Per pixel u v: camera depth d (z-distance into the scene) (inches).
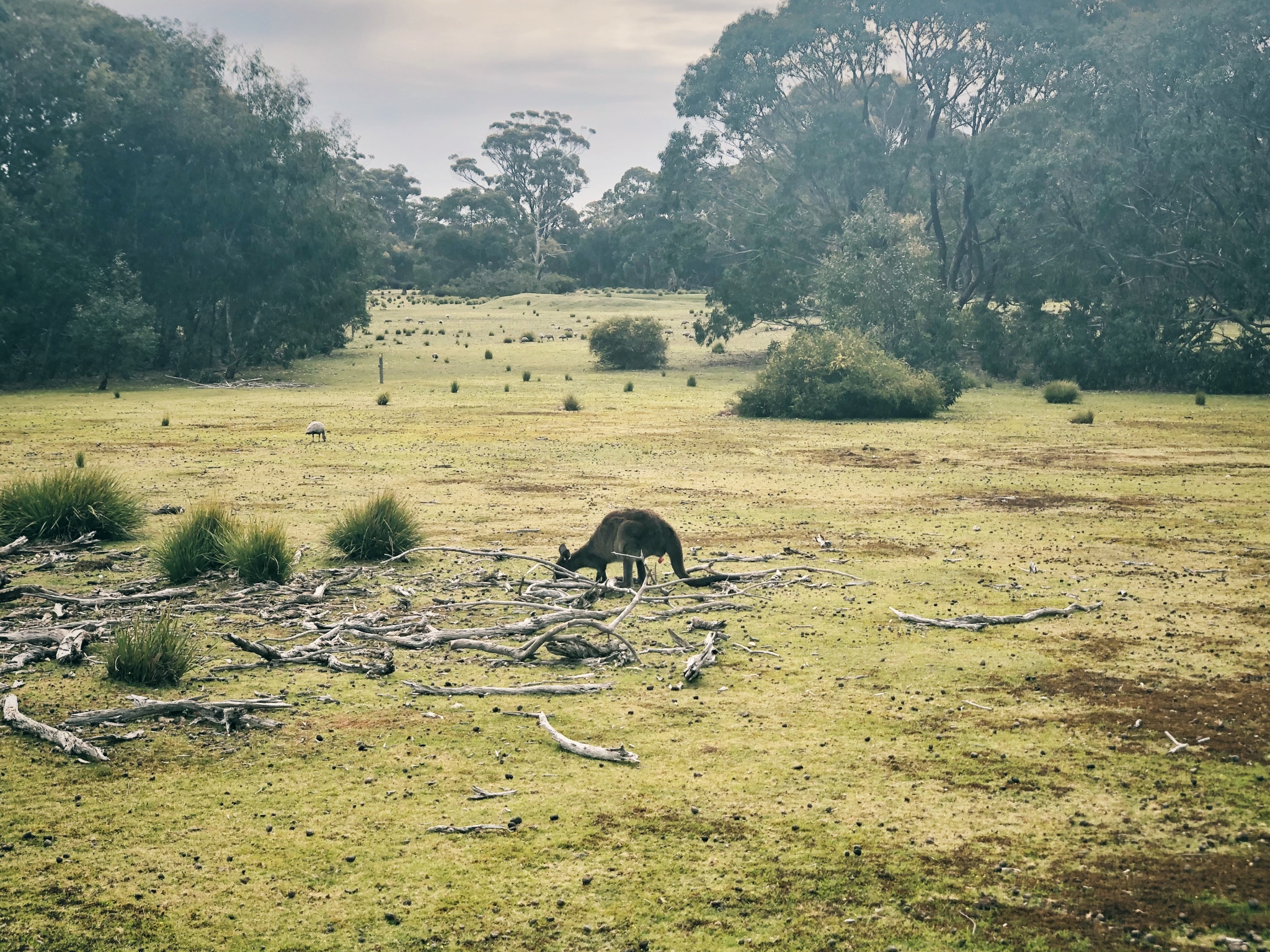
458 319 3398.1
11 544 578.6
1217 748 304.7
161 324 2123.5
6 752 299.4
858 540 647.1
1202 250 1875.0
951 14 2237.9
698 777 286.7
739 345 2691.9
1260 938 205.2
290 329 2116.1
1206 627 445.4
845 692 361.1
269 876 230.5
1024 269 2105.1
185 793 274.7
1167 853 240.8
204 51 2111.2
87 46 1955.0
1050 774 287.1
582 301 3964.1
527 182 6338.6
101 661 385.7
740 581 531.5
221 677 373.4
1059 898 221.5
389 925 211.8
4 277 1739.7
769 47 2412.6
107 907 217.2
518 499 788.0
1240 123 1871.3
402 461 989.8
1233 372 1788.9
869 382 1407.5
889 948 203.6
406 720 331.9
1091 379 1927.9
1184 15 1975.9
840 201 2482.8
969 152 2222.0
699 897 223.1
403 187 6791.3
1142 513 741.9
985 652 409.1
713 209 2586.1
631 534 487.5
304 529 661.3
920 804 268.7
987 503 786.2
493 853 242.2
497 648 405.7
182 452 1037.2
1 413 1414.9
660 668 390.0
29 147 1873.8
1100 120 2014.0
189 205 1977.1
